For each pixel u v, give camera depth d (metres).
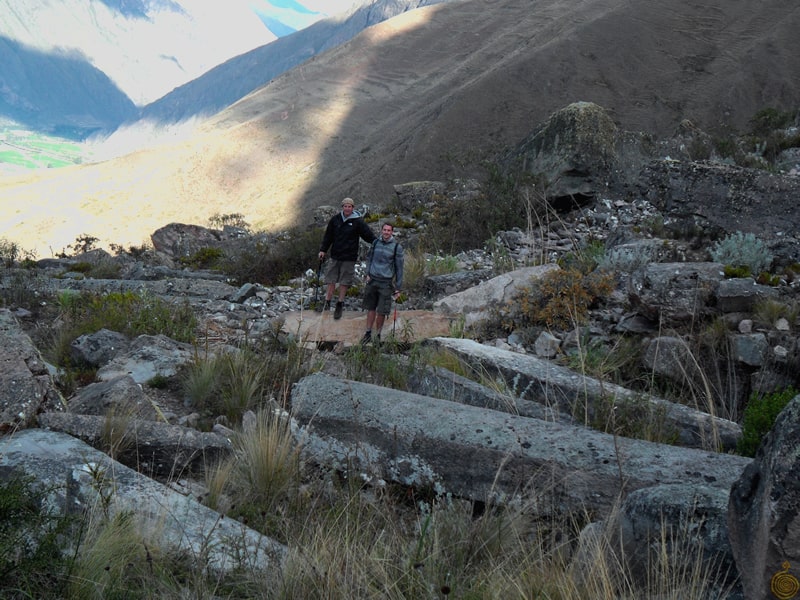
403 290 11.67
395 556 3.38
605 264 9.72
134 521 3.41
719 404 6.86
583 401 5.70
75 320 9.47
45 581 2.90
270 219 129.75
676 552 2.90
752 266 9.08
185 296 11.52
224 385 6.38
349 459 4.56
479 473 4.25
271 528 3.88
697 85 140.62
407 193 19.59
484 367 6.61
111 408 5.16
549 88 146.50
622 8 167.88
